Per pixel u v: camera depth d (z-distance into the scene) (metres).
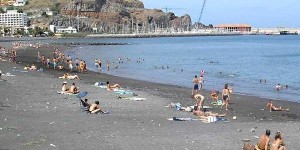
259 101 43.44
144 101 39.53
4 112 30.17
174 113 33.66
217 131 26.92
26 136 23.27
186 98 43.56
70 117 29.98
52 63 82.94
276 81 68.38
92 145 22.00
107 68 86.56
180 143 23.17
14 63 81.75
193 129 27.44
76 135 24.17
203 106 37.81
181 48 199.25
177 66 97.69
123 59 116.75
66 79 57.09
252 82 66.44
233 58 129.88
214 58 129.50
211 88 56.97
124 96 42.19
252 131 27.08
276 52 162.50
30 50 141.38
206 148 22.22
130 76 72.06
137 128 27.08
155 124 28.73
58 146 21.47
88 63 100.06
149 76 73.44
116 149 21.38
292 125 29.77
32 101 36.53
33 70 68.88
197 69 90.81
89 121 28.80
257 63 110.31
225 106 39.00
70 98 39.16
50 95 40.69
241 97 46.62
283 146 21.28
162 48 196.38
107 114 32.09
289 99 46.81
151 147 22.06
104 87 48.94
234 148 22.38
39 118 29.02
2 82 47.59
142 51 167.12
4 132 23.88
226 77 74.31
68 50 155.25
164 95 45.34
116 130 26.16
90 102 37.81
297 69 92.19
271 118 33.44
